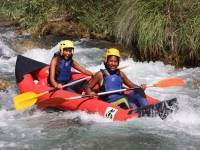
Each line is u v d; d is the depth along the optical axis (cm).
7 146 600
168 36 960
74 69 841
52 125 670
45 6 1258
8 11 1296
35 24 1209
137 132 637
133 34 1009
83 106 705
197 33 933
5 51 1048
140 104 705
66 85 749
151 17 978
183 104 741
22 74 800
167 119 676
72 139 620
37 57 1023
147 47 972
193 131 640
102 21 1180
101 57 1012
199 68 943
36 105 744
